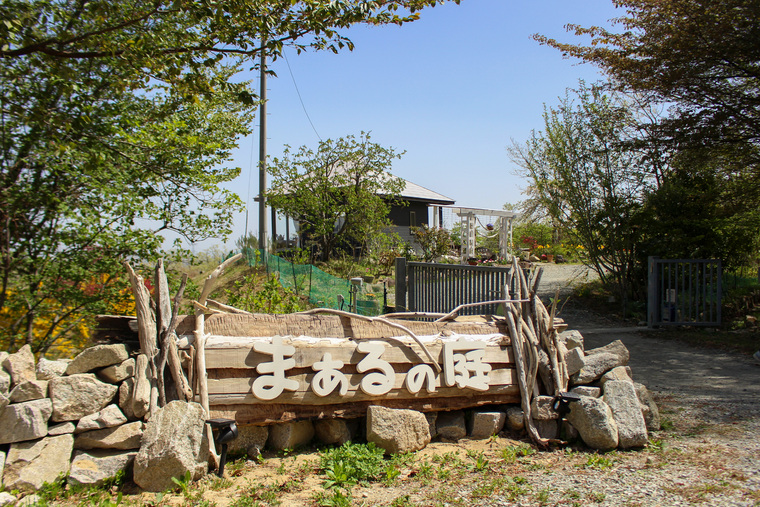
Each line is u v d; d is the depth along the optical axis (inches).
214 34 268.4
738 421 245.1
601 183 613.0
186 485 162.2
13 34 230.4
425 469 184.2
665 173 619.2
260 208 698.2
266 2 261.0
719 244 569.6
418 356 217.5
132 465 171.2
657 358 412.8
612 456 199.9
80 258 275.3
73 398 171.0
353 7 252.7
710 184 596.7
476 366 223.9
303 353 201.8
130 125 297.3
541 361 233.1
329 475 175.3
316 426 213.9
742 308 558.9
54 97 276.7
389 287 700.0
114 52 251.9
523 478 177.3
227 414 190.4
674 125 544.4
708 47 497.0
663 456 198.4
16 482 155.1
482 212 900.0
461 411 229.5
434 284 417.1
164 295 193.2
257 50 266.8
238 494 163.5
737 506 153.0
